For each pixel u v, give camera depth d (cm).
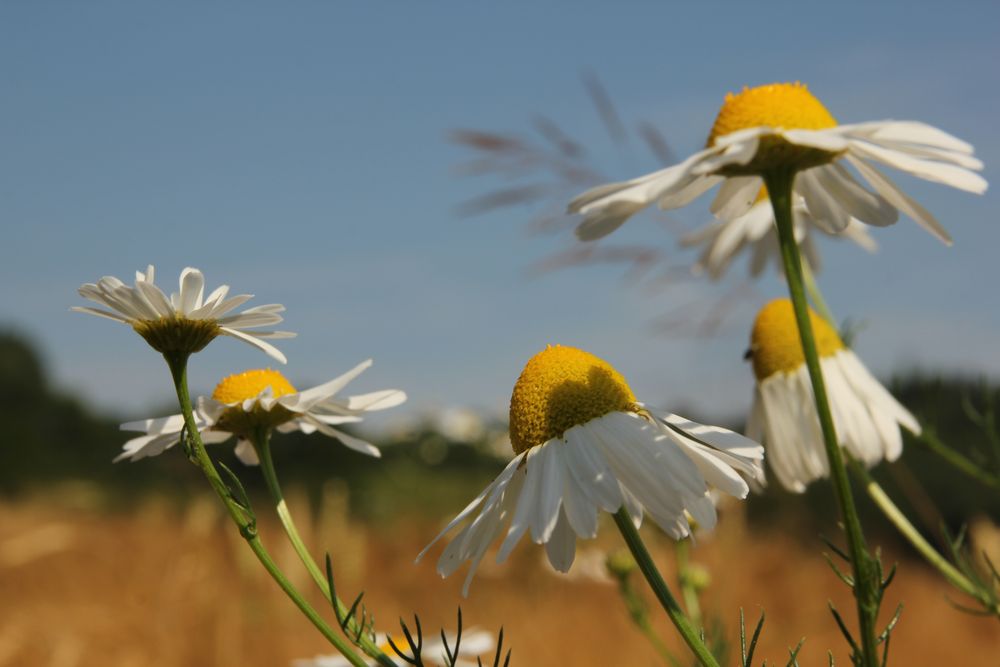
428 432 1424
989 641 570
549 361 143
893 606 627
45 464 1606
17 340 1966
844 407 210
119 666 501
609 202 119
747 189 145
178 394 152
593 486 130
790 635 532
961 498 846
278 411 175
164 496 1201
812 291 222
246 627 574
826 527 832
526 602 619
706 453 137
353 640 138
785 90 141
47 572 696
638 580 411
